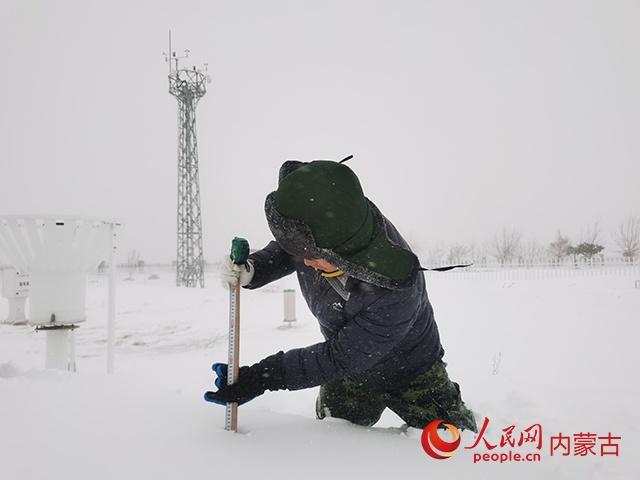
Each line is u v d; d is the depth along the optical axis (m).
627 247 39.12
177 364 5.55
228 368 1.67
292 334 7.83
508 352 6.00
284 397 3.78
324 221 1.39
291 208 1.42
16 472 1.24
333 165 1.49
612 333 7.41
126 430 1.57
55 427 1.55
